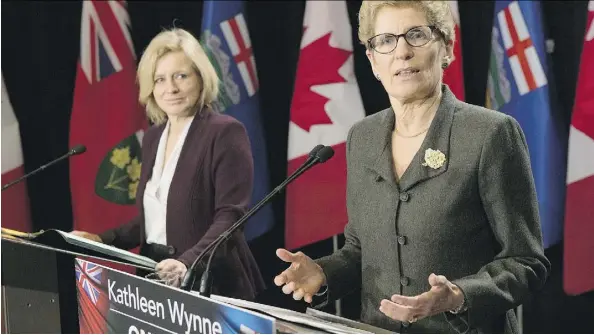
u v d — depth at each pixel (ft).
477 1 10.76
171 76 8.38
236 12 11.05
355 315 11.76
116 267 5.74
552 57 10.36
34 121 12.34
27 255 5.79
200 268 7.32
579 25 10.15
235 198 8.07
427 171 5.33
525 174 5.24
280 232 12.07
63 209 12.56
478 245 5.34
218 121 8.35
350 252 5.96
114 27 11.45
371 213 5.59
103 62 11.46
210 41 10.98
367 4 5.56
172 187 8.25
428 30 5.31
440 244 5.24
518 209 5.19
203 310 3.84
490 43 10.73
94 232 11.49
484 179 5.16
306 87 10.61
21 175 11.64
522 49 9.68
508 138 5.20
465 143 5.26
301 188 10.70
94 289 4.71
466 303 4.79
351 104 10.53
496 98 9.93
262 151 11.14
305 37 10.67
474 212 5.27
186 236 8.17
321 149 5.47
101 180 11.48
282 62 11.82
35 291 5.77
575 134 9.28
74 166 11.51
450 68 9.82
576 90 9.36
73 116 11.48
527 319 10.91
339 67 10.53
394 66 5.35
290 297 12.04
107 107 11.45
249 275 8.28
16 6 12.10
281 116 11.87
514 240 5.16
